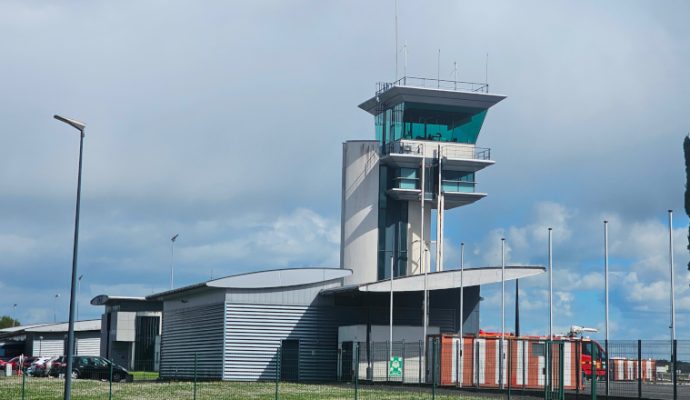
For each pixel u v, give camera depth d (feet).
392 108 310.65
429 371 218.18
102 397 170.60
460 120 310.45
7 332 495.82
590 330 253.24
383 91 311.06
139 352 360.89
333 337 256.11
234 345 251.19
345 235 309.63
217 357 254.88
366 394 176.45
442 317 256.73
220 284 252.21
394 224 309.22
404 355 222.69
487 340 210.38
